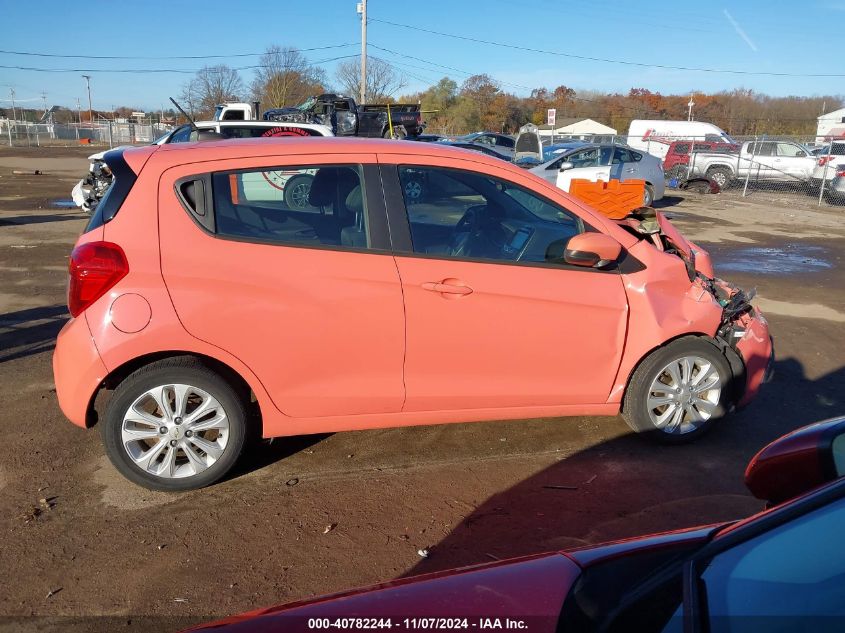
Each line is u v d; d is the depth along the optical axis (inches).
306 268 141.9
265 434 148.2
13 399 194.4
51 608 112.3
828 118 1958.7
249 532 134.0
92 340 134.6
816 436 93.0
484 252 153.5
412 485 152.6
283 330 141.4
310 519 138.8
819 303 330.3
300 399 146.3
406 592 73.1
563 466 162.6
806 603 61.0
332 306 142.8
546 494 149.9
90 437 172.1
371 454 166.4
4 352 233.1
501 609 68.9
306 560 126.0
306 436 175.0
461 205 154.3
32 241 435.2
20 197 679.1
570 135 1365.7
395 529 135.9
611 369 162.4
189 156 141.6
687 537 77.7
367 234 146.3
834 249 493.7
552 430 181.6
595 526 137.8
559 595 70.5
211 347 138.3
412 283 145.8
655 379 165.5
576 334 157.1
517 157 901.2
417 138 932.0
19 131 2340.1
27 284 323.6
